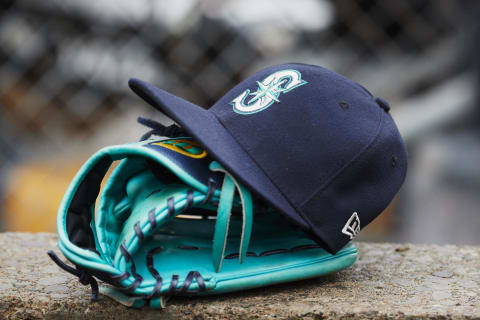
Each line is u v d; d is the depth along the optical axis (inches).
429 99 449.4
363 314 150.4
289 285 171.2
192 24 418.9
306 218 150.4
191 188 149.6
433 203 424.8
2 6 425.7
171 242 164.2
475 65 443.5
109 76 435.8
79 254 140.6
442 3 439.5
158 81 432.1
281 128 155.2
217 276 152.5
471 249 221.5
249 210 146.2
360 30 441.1
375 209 160.1
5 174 400.5
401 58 452.8
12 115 430.9
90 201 153.6
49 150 434.3
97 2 419.5
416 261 203.2
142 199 157.4
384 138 160.9
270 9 422.3
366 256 209.3
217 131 153.9
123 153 148.7
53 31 432.5
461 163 440.8
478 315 149.5
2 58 430.6
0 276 182.5
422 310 152.0
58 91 439.2
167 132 167.5
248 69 429.4
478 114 450.0
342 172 153.7
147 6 420.5
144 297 146.6
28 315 160.4
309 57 439.8
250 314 150.8
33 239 231.3
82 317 157.6
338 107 160.7
